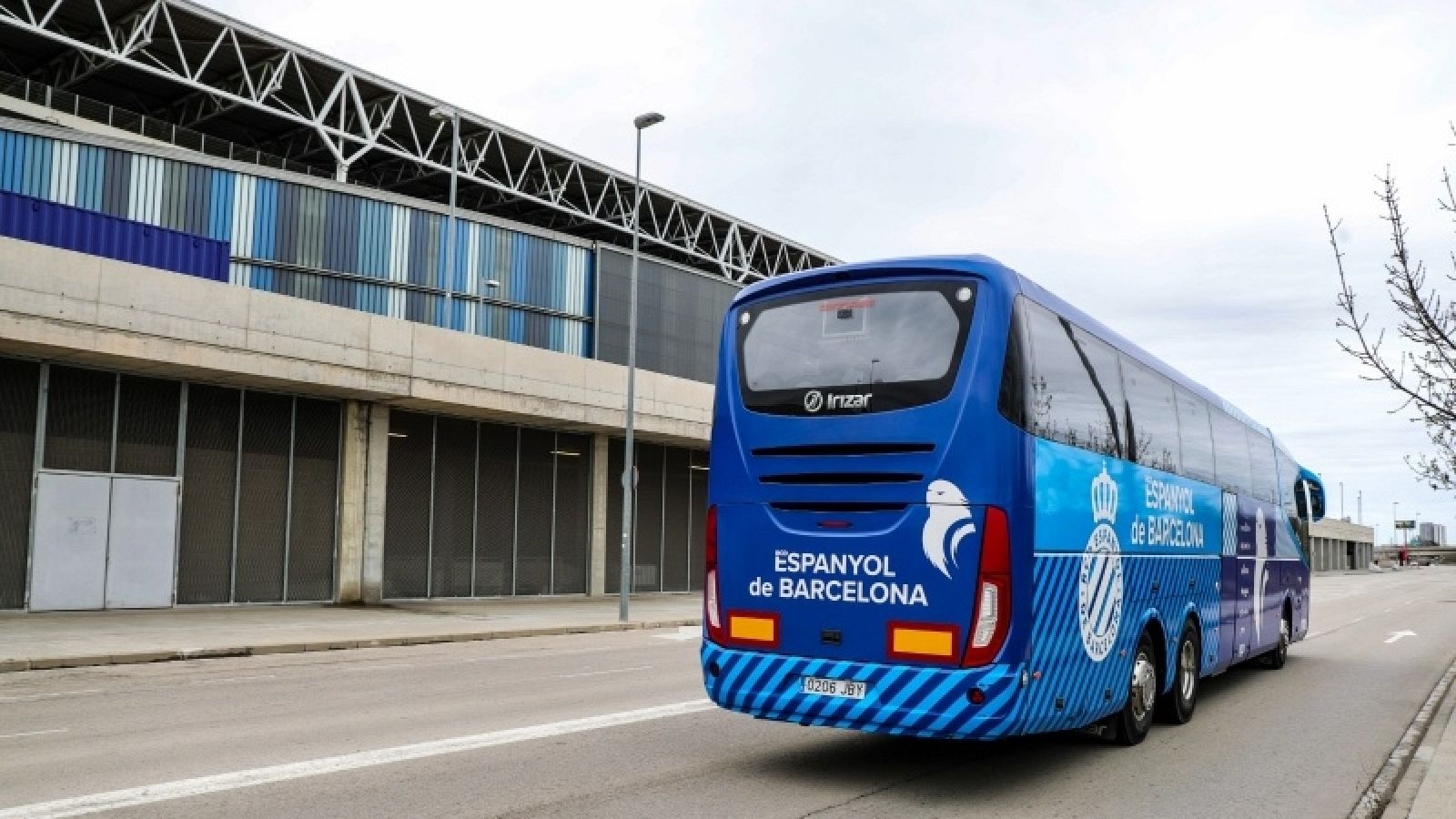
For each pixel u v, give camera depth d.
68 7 45.19
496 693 12.04
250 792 6.94
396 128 57.00
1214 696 13.51
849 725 7.62
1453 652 20.14
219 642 16.38
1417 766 8.92
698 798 7.15
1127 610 9.34
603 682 13.18
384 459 25.17
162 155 33.84
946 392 7.51
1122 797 7.64
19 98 41.69
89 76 50.16
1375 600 43.88
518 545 28.98
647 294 46.97
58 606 19.88
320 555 24.00
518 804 6.77
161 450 21.41
